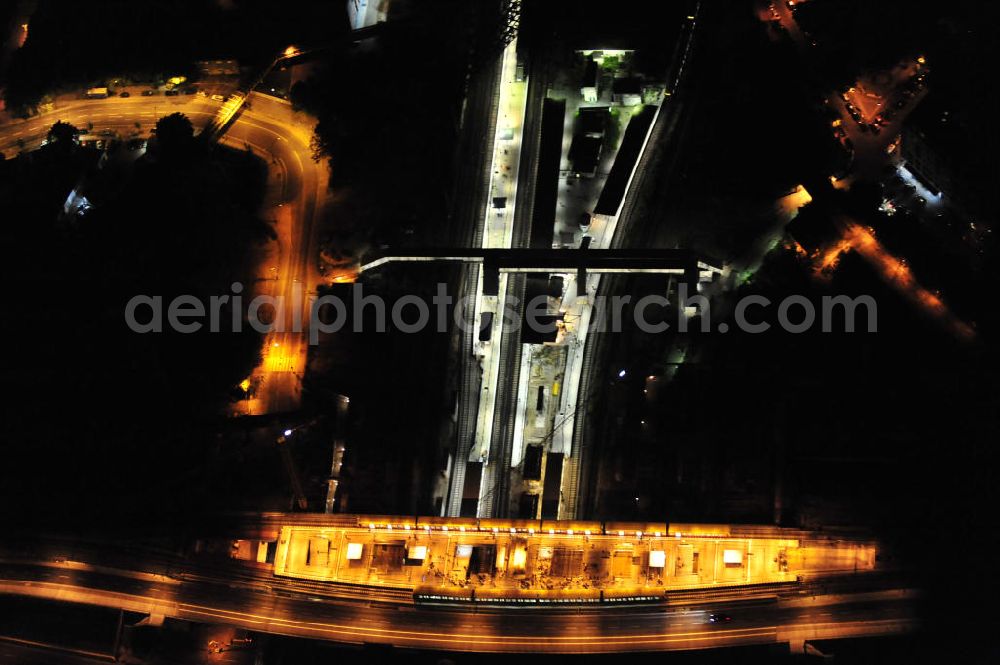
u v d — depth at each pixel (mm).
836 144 144750
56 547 125938
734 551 118125
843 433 125000
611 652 112875
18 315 139500
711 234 143125
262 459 132000
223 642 121875
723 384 131125
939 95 143625
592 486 130000
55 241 146000
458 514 132000
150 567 124312
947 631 109688
